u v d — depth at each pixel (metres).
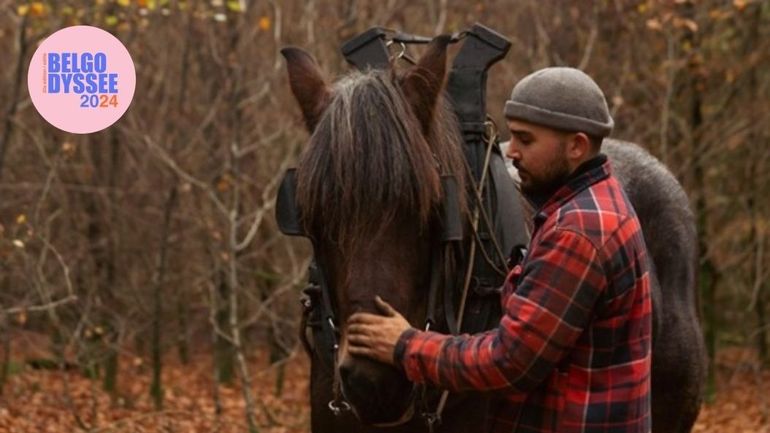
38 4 12.03
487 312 4.98
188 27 14.27
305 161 4.47
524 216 5.30
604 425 4.12
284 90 14.12
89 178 14.88
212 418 12.32
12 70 14.85
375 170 4.36
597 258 4.05
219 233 13.04
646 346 4.23
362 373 4.29
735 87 15.84
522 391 4.12
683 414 6.55
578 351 4.15
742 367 16.64
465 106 5.18
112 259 14.74
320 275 4.61
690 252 6.67
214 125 14.05
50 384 13.53
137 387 14.25
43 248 12.01
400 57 5.25
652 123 15.01
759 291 16.84
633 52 15.14
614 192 4.21
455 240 4.55
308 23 13.98
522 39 15.19
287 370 16.38
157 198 14.73
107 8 13.25
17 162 14.27
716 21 15.34
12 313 12.27
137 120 14.23
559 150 4.20
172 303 15.08
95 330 12.49
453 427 4.95
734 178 16.53
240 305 14.62
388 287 4.35
